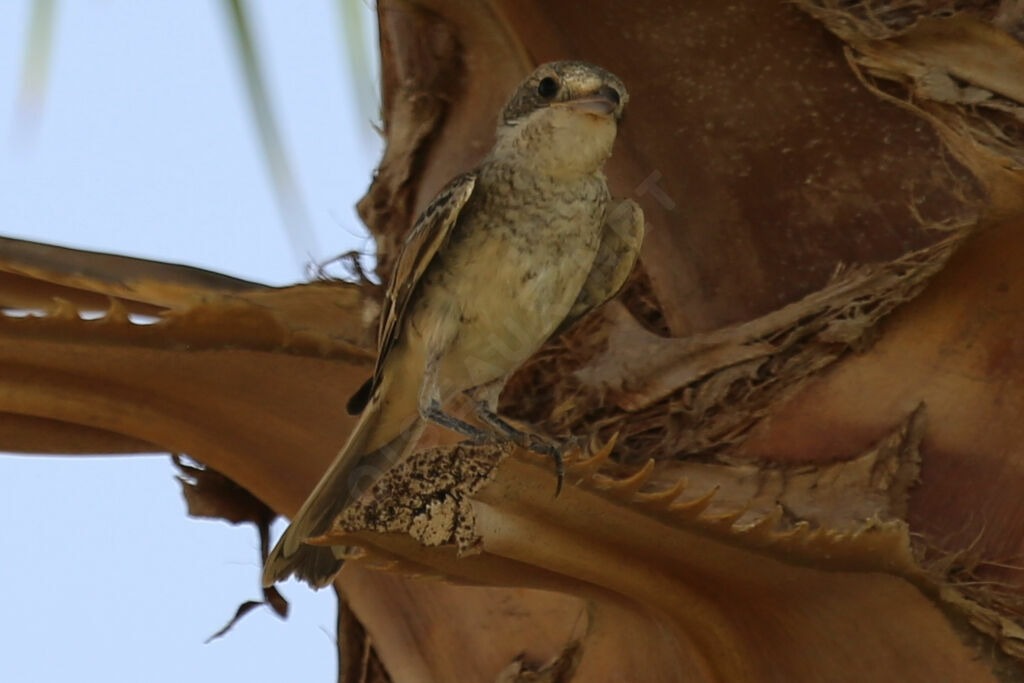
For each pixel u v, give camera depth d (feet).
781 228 30.99
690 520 23.70
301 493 31.60
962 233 27.66
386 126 36.17
